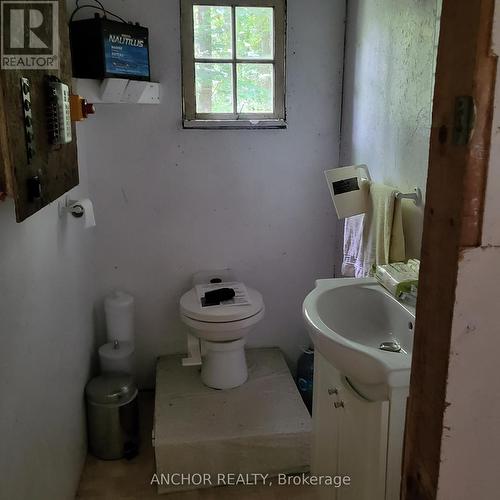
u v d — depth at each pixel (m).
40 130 1.21
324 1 2.34
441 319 0.63
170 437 2.03
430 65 1.59
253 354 2.67
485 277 0.60
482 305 0.60
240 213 2.54
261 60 2.38
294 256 2.63
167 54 2.32
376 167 2.06
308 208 2.57
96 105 2.34
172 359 2.64
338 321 1.69
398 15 1.81
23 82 1.08
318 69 2.41
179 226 2.52
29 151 1.11
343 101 2.44
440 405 0.65
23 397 1.42
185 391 2.34
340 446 1.59
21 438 1.40
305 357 2.61
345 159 2.44
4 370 1.28
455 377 0.63
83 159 2.32
